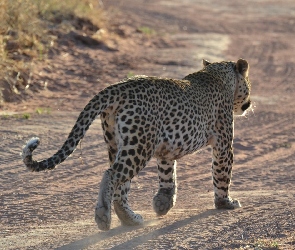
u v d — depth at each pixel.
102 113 13.29
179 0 73.56
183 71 37.03
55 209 15.95
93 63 35.69
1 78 28.27
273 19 63.38
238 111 16.81
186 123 13.80
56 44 36.47
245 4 73.25
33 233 13.67
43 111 25.98
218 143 15.20
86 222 14.67
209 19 61.66
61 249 12.11
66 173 18.89
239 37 52.91
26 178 18.17
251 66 41.34
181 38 49.75
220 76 15.59
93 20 42.91
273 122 27.53
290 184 19.09
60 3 41.28
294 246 11.88
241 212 14.83
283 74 39.19
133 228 13.69
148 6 66.06
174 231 13.08
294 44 50.66
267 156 22.72
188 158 21.59
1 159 19.44
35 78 30.61
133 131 12.90
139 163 12.99
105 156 20.73
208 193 17.98
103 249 11.95
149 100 13.15
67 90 30.45
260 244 11.94
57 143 21.34
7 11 34.25
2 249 12.41
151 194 17.59
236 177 19.92
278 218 13.88
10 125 23.02
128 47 41.94
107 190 12.54
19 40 33.50
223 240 12.34
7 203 16.25
